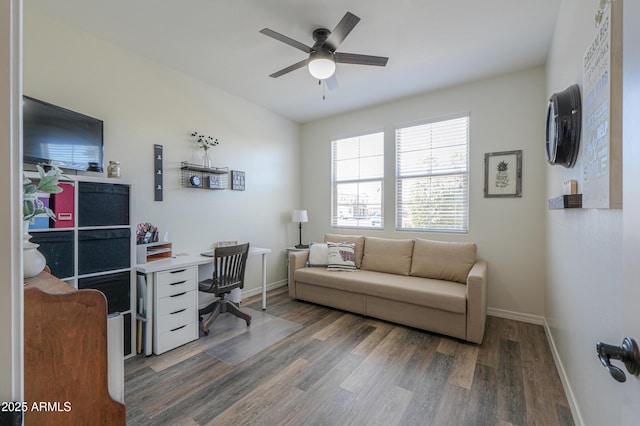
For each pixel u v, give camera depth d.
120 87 2.62
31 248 1.17
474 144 3.35
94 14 2.18
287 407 1.75
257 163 4.07
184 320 2.57
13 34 0.41
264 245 4.18
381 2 2.06
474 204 3.36
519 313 3.11
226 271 2.90
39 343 0.83
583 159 1.46
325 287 3.48
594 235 1.35
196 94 3.27
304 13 2.17
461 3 2.07
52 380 0.85
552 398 1.83
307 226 4.81
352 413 1.71
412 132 3.82
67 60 2.29
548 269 2.74
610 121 1.07
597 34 1.21
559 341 2.15
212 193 3.47
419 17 2.22
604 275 1.22
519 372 2.12
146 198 2.82
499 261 3.21
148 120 2.83
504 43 2.57
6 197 0.40
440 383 1.99
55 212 1.92
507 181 3.16
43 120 1.98
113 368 0.99
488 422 1.63
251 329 2.89
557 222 2.27
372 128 4.12
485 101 3.28
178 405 1.76
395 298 2.93
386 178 3.99
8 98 0.40
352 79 3.27
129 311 2.33
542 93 2.97
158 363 2.25
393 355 2.38
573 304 1.75
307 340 2.65
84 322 0.90
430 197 3.69
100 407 0.92
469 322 2.56
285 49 2.67
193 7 2.11
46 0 2.02
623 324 0.68
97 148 2.34
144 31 2.40
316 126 4.70
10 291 0.41
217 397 1.84
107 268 2.19
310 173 4.78
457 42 2.55
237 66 2.99
